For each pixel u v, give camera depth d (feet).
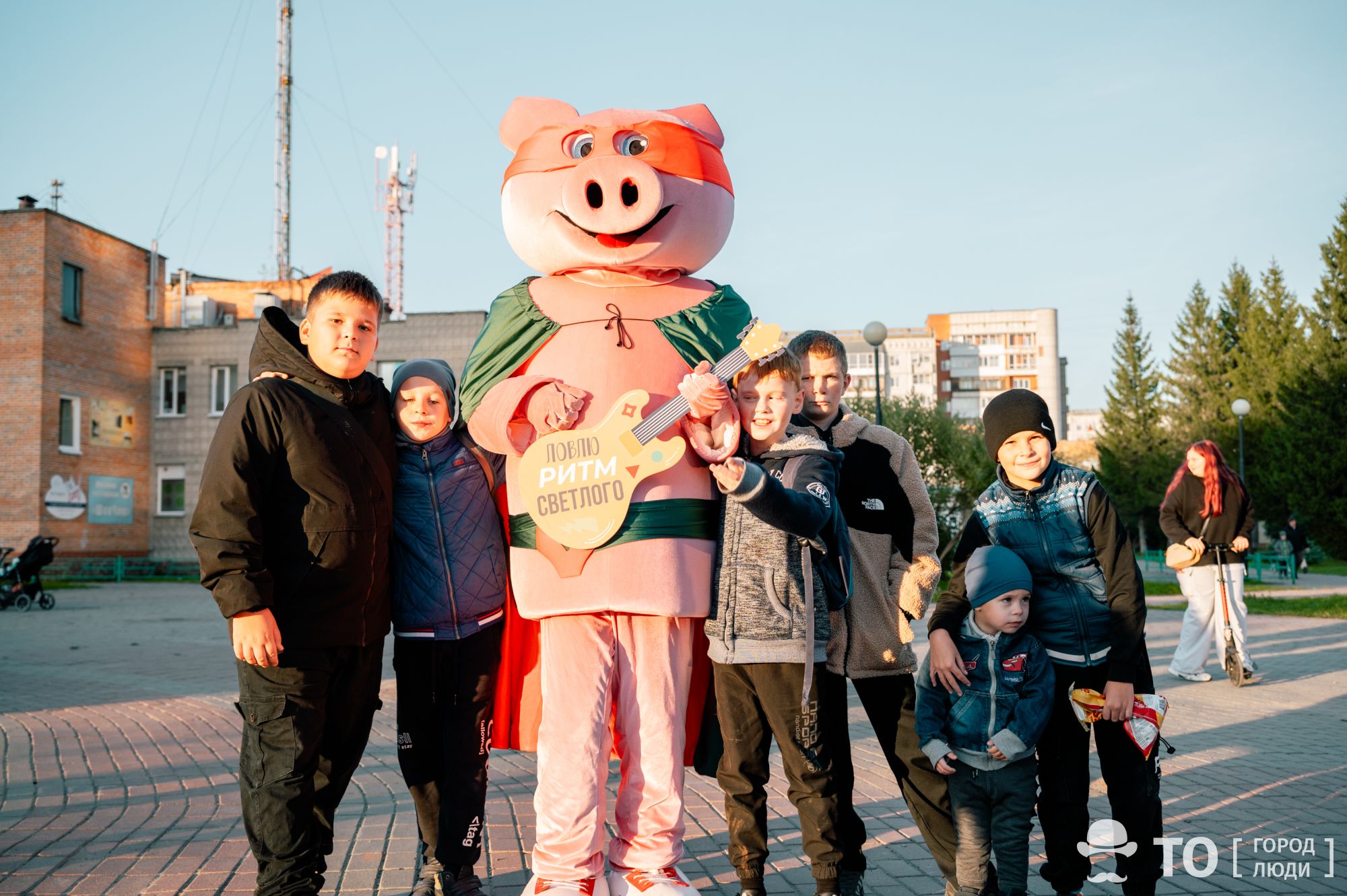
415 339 105.50
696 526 11.38
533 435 11.78
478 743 12.13
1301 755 20.51
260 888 10.36
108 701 27.48
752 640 10.91
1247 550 30.17
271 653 10.16
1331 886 12.82
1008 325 403.95
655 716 11.26
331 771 11.34
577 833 10.96
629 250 11.76
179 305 130.41
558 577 11.28
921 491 12.42
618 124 12.09
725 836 15.10
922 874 13.42
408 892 12.32
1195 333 201.87
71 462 99.91
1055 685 11.34
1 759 20.07
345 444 11.12
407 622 12.17
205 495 10.33
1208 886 12.82
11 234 96.73
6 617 56.80
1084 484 11.66
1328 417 145.89
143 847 14.12
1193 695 28.14
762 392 11.22
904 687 12.14
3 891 12.24
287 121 137.49
